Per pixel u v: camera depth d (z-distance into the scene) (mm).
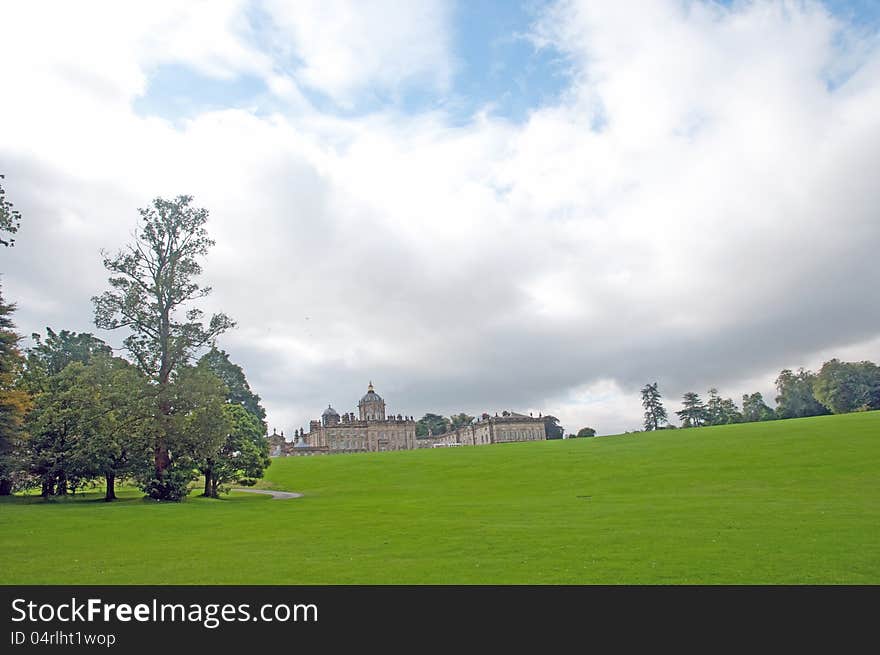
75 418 58406
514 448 113750
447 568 20375
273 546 25859
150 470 56188
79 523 35656
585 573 19266
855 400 162500
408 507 45812
